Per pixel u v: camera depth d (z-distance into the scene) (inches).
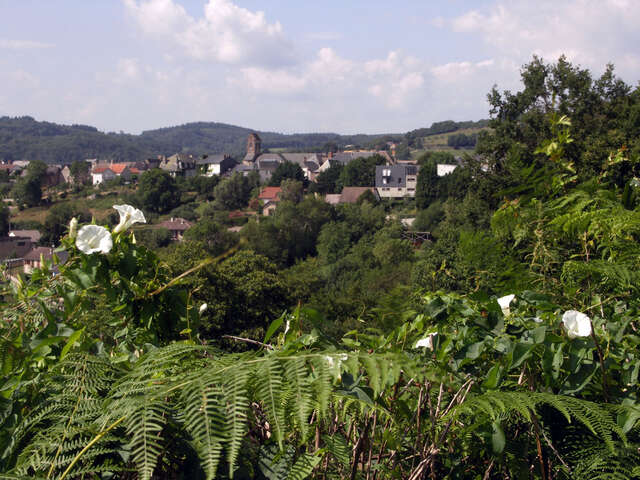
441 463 65.9
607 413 52.9
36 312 80.1
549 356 61.3
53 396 53.2
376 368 42.9
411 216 3981.3
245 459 50.7
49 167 5984.3
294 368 45.3
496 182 915.4
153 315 91.2
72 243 87.0
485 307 69.9
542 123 934.4
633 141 624.7
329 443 54.5
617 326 70.9
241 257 1139.9
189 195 5137.8
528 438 64.1
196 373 47.1
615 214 93.0
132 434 47.3
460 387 63.0
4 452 49.7
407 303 73.9
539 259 99.5
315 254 2901.1
